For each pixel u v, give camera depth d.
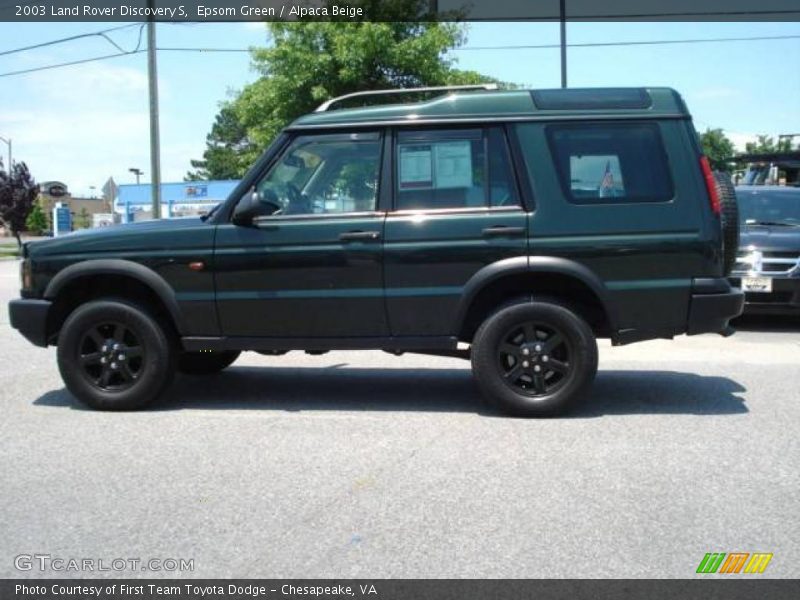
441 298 5.83
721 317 5.78
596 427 5.70
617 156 5.82
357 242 5.85
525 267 5.71
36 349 9.43
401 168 5.95
